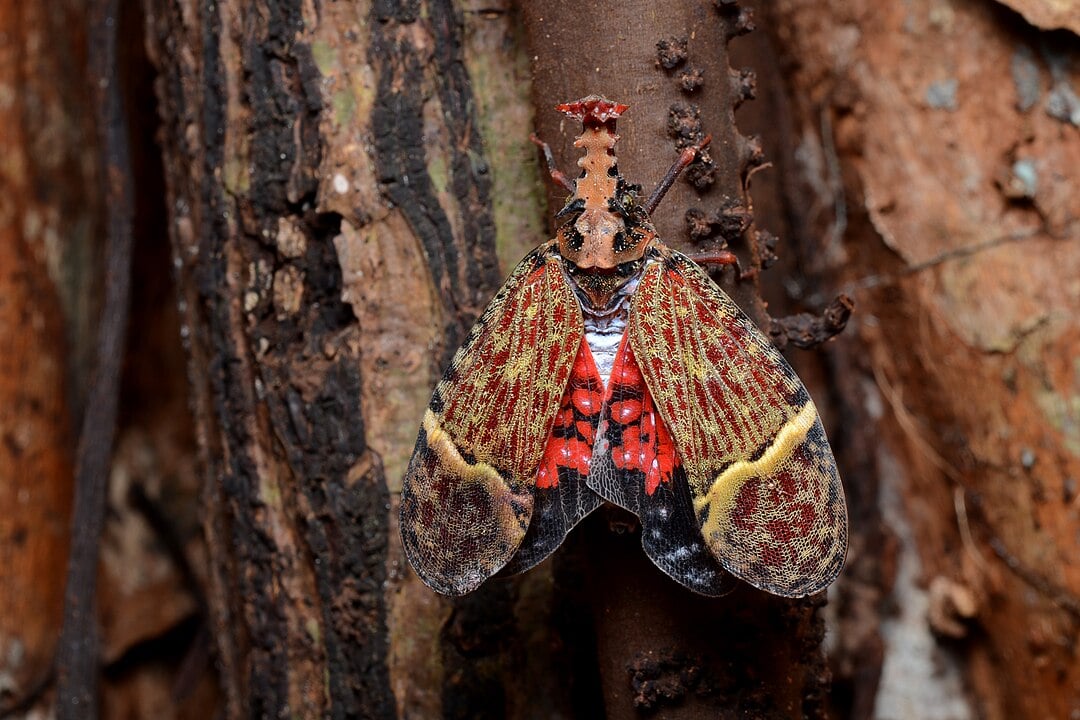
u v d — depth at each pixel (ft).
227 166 1.63
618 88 1.52
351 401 1.61
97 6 1.75
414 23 1.61
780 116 1.81
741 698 1.51
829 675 1.58
